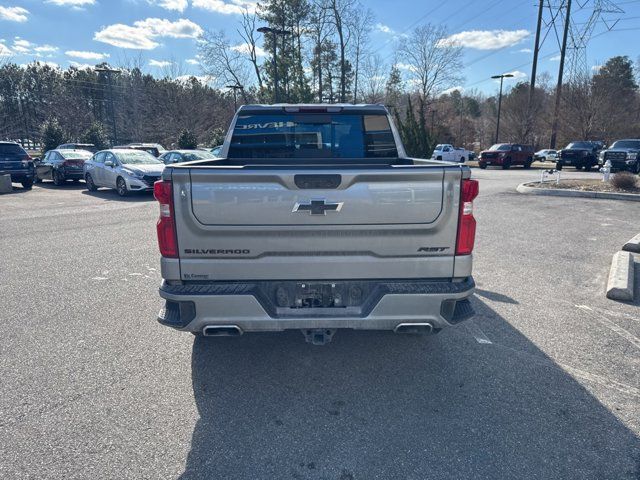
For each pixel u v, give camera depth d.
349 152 5.06
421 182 3.04
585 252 7.57
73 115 52.53
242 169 2.96
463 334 4.45
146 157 17.09
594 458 2.71
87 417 3.09
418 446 2.81
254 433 2.94
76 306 5.14
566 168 31.97
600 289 5.77
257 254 3.08
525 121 47.97
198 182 2.97
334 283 3.17
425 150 19.80
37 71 72.94
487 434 2.93
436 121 59.72
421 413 3.16
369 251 3.11
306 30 44.97
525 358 3.96
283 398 3.35
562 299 5.41
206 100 56.53
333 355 4.03
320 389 3.47
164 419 3.08
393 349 4.14
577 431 2.96
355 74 49.12
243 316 3.10
